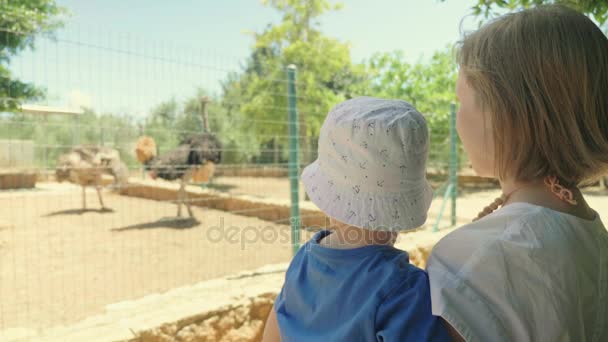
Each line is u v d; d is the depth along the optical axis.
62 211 10.62
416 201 1.00
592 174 0.83
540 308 0.75
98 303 4.38
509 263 0.77
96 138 9.96
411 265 0.95
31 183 13.58
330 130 1.03
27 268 5.68
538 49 0.80
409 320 0.83
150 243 7.14
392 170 0.96
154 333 2.89
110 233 8.03
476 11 2.71
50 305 4.31
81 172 10.42
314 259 1.04
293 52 17.27
